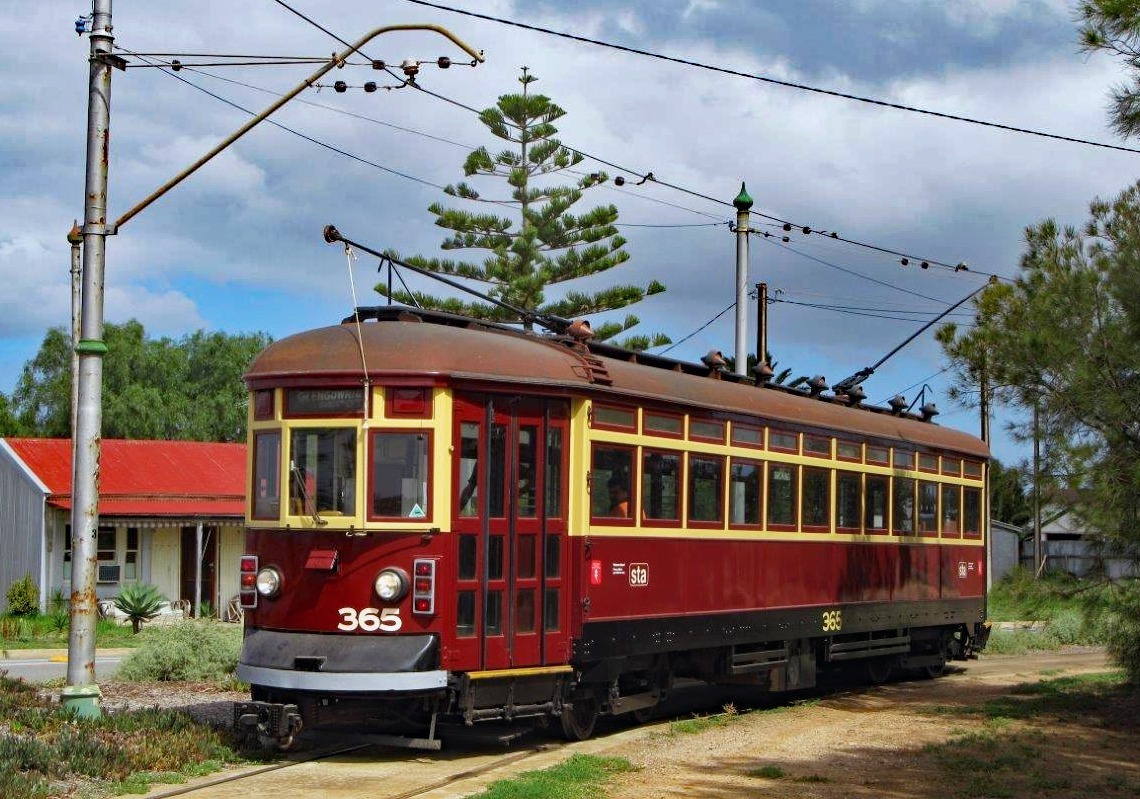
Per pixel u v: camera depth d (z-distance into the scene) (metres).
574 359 13.61
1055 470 15.64
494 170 39.00
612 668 13.66
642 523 14.16
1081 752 13.38
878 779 11.54
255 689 12.10
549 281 38.84
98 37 13.25
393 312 12.96
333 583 11.80
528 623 12.59
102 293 13.23
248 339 65.62
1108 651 16.41
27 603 32.91
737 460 16.12
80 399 13.13
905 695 18.97
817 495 18.08
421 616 11.72
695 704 17.75
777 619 16.84
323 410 12.11
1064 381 15.75
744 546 16.19
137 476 36.75
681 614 14.80
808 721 15.43
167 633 18.62
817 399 19.89
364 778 10.98
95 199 13.22
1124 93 14.52
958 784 11.37
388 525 11.82
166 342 64.25
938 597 21.64
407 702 11.80
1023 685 19.64
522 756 12.39
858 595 19.00
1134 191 16.17
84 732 11.79
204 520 35.62
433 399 12.02
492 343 12.78
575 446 13.18
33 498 34.69
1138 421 15.43
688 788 10.89
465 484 12.16
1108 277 15.80
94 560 13.07
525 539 12.64
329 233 12.32
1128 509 15.05
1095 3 13.69
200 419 59.22
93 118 13.25
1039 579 16.06
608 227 38.88
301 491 12.09
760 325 34.97
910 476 20.83
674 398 14.76
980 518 23.62
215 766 11.29
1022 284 16.56
